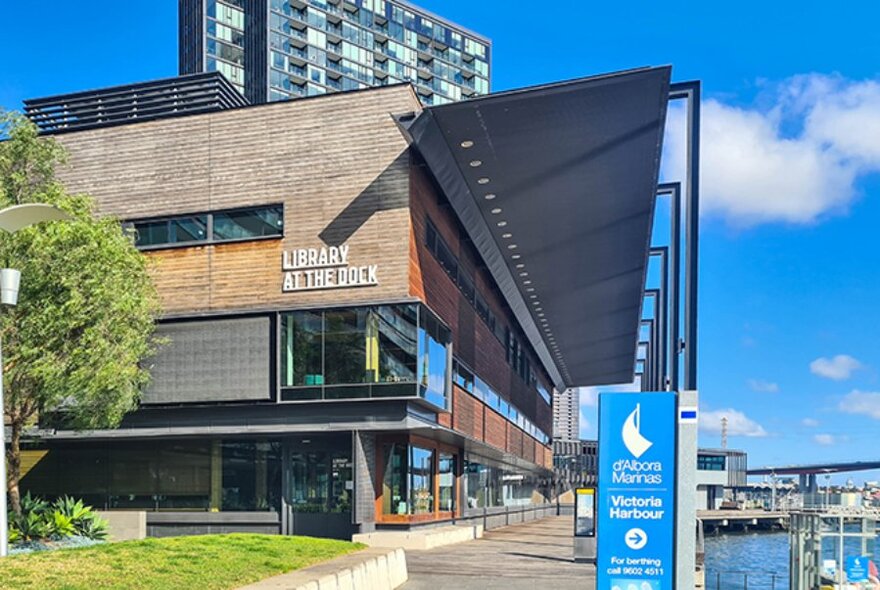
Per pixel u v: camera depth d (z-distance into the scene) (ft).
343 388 81.10
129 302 62.90
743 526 394.32
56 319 58.34
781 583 123.85
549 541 101.55
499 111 66.28
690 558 31.24
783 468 588.91
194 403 84.64
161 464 92.12
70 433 86.69
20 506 65.87
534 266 118.52
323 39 393.70
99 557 40.83
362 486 83.10
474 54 467.52
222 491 90.12
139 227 90.63
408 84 84.58
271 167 87.20
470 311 113.70
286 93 375.86
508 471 174.40
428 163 78.59
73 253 59.47
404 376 79.87
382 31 423.64
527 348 180.65
